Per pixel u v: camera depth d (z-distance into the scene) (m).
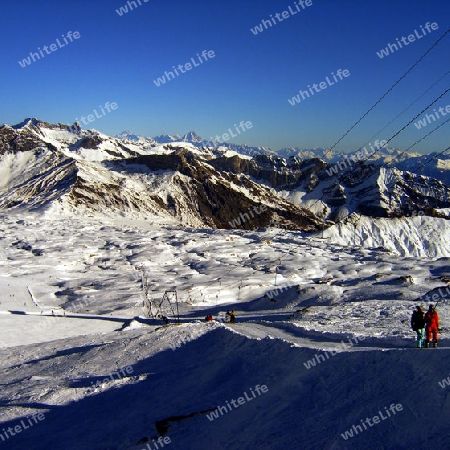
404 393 8.87
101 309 47.75
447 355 9.65
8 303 48.78
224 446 8.95
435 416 7.82
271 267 75.12
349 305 32.38
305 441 8.28
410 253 156.38
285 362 13.20
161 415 11.30
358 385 9.92
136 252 87.88
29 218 132.88
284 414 9.69
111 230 121.06
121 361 18.33
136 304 49.31
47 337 32.44
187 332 21.17
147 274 68.31
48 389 15.02
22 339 31.23
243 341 17.05
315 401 9.88
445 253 159.00
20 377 18.23
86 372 17.33
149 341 20.78
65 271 71.00
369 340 17.42
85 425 11.34
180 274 70.00
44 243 93.50
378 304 32.38
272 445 8.45
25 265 73.19
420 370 9.50
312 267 74.69
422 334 14.77
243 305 49.62
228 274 69.50
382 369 10.20
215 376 13.95
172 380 14.34
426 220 173.75
